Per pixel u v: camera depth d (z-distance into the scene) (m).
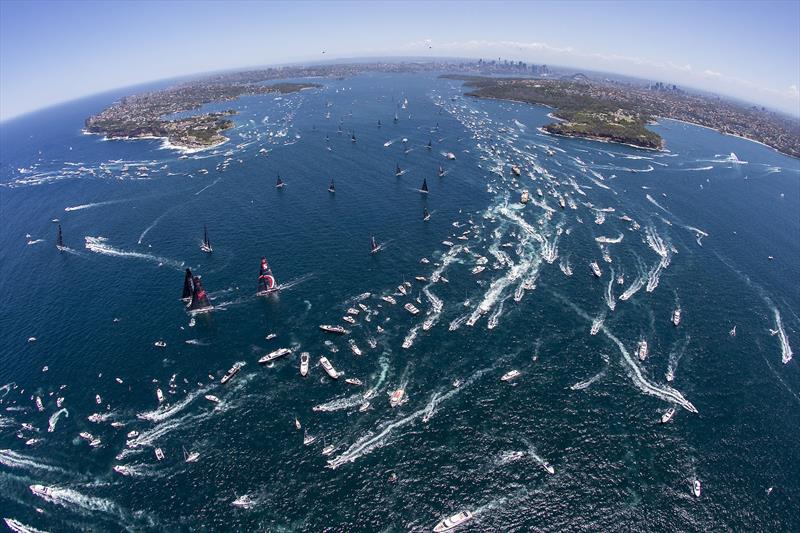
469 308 174.62
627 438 123.50
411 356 151.25
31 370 149.50
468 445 121.06
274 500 108.31
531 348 154.88
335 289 187.38
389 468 115.19
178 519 105.12
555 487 110.56
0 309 180.62
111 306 181.25
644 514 105.06
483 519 103.56
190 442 123.50
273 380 143.00
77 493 111.69
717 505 107.56
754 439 124.69
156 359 152.88
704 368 149.00
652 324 168.62
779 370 150.00
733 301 185.50
